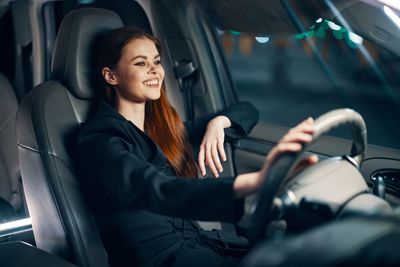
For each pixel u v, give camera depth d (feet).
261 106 21.99
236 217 4.24
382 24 5.72
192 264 5.49
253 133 8.09
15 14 8.12
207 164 6.24
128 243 5.65
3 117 8.17
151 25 8.00
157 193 4.59
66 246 5.58
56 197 5.48
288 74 27.48
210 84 8.21
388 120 12.28
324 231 2.58
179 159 6.45
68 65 5.96
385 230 2.54
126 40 5.88
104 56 5.97
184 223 5.92
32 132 5.55
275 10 6.83
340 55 22.25
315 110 20.45
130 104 6.10
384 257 2.66
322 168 4.10
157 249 5.62
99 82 6.13
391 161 6.58
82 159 5.48
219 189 4.22
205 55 8.18
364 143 4.52
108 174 5.09
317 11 6.29
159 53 6.19
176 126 6.54
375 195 4.35
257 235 3.62
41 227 5.80
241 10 7.40
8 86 8.32
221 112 6.97
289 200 3.75
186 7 7.89
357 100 19.36
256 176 4.08
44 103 5.65
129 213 5.63
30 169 5.67
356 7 5.83
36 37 8.18
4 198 8.02
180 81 8.16
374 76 21.45
